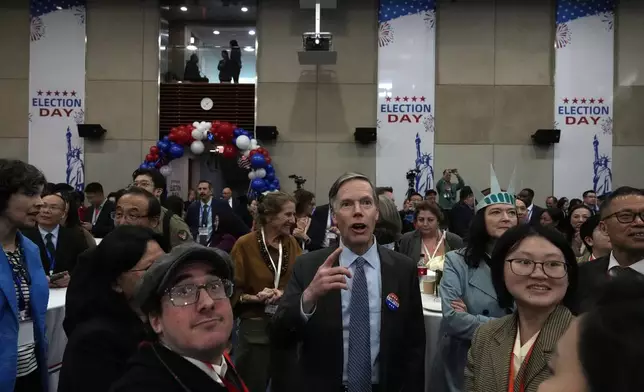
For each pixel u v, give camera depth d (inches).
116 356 64.9
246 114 443.8
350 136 435.8
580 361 28.9
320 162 436.5
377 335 78.7
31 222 91.3
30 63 440.1
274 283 127.2
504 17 434.0
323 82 438.0
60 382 65.1
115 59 442.9
